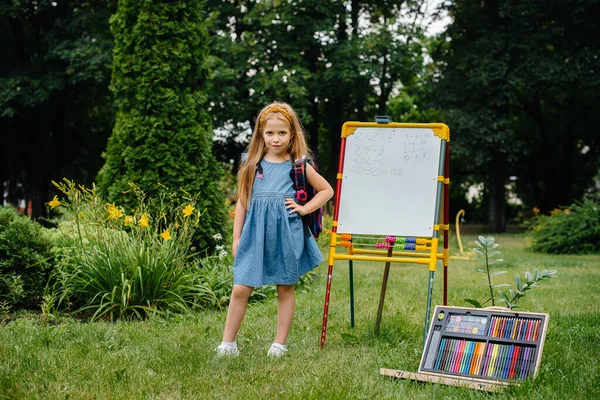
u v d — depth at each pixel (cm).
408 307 567
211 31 1888
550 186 2605
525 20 2028
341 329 469
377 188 419
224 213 759
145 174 714
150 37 744
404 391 309
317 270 890
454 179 2898
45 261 553
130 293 534
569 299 618
